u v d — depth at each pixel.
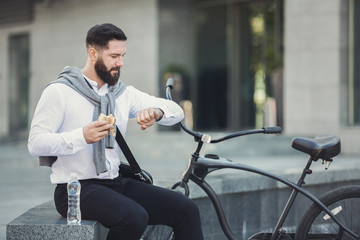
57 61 19.61
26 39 20.97
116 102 3.79
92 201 3.50
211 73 17.05
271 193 5.84
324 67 13.56
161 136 14.43
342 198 4.03
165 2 17.03
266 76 15.82
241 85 16.41
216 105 16.94
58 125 3.58
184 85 17.19
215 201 3.98
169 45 17.09
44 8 19.95
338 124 13.36
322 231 4.03
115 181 3.75
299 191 3.99
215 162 3.83
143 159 11.91
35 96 20.38
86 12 18.66
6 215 5.86
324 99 13.56
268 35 15.77
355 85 13.34
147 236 4.23
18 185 8.48
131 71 17.45
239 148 12.27
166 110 3.85
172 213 3.70
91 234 3.40
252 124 16.17
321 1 13.58
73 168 3.63
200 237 3.69
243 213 5.66
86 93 3.62
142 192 3.76
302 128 13.85
